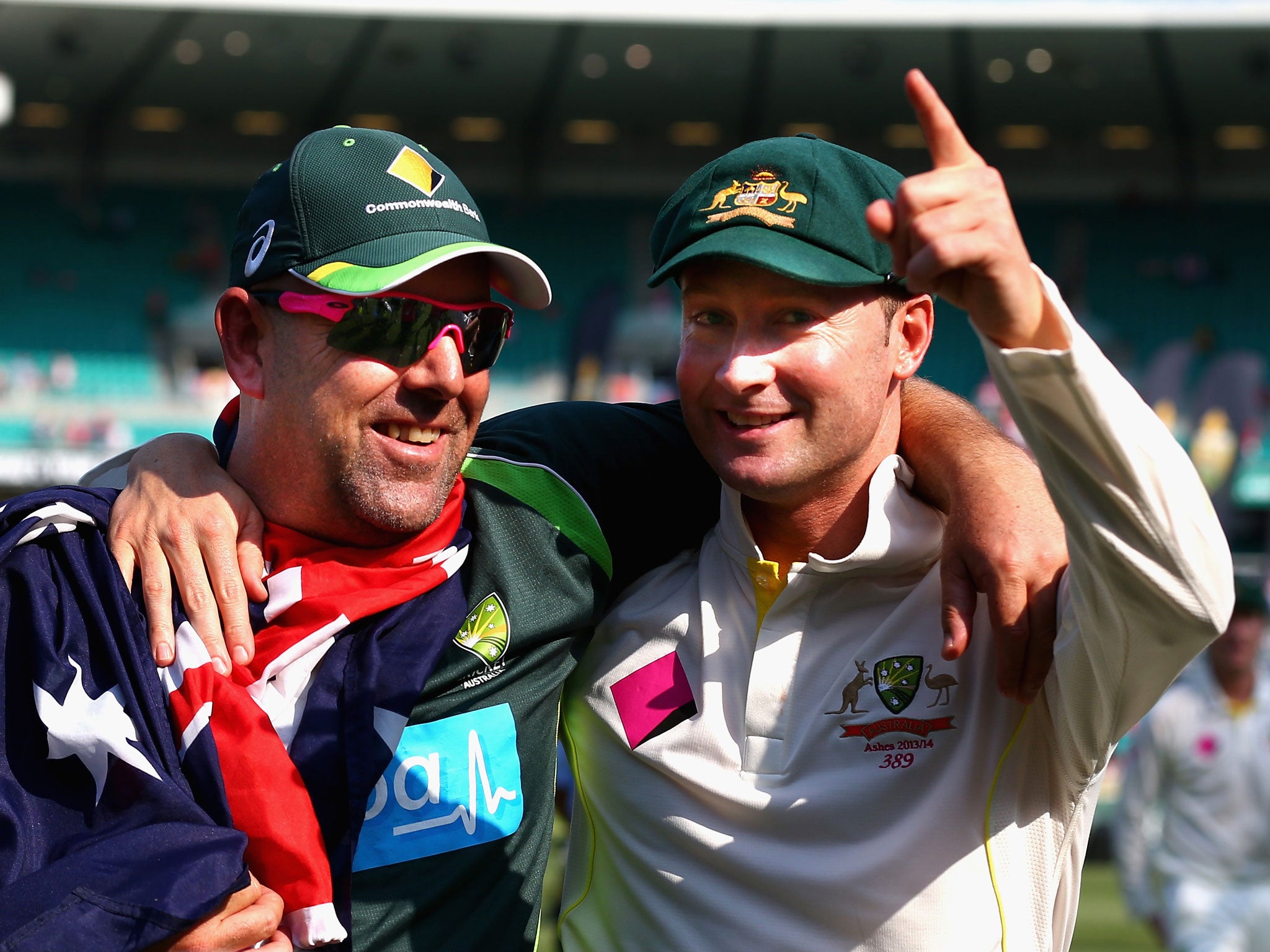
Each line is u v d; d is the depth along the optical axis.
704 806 1.80
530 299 1.88
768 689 1.79
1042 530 1.61
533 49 18.09
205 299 18.33
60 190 19.30
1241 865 4.72
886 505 1.78
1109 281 18.45
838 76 18.58
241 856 1.48
